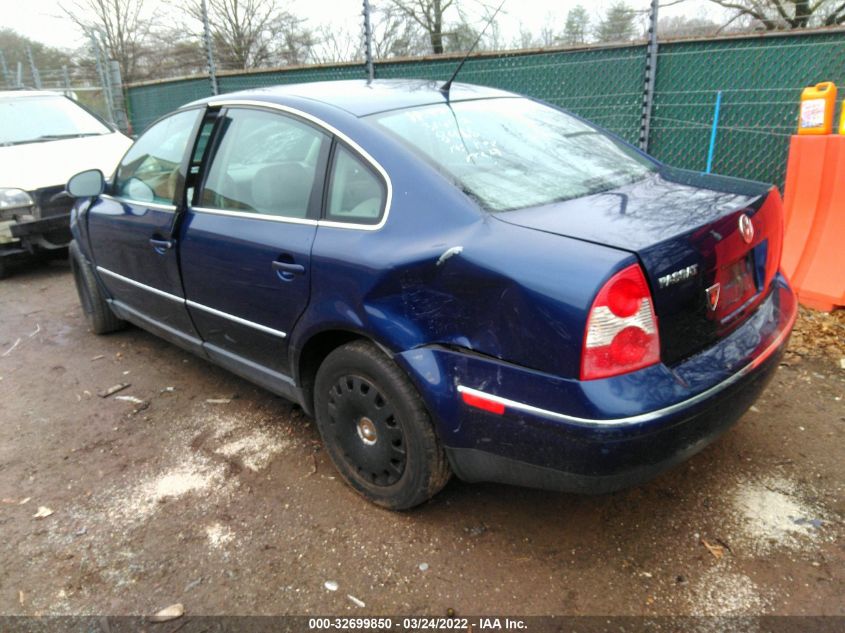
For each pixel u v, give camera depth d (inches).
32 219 248.7
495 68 275.9
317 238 105.5
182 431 139.3
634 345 78.8
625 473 81.7
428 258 89.8
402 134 105.1
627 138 253.3
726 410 87.9
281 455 127.8
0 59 829.8
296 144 114.6
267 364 124.6
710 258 85.9
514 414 84.6
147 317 161.5
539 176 104.2
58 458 131.9
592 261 78.5
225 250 122.2
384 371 98.2
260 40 594.2
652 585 91.5
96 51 499.5
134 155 162.2
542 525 104.3
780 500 106.7
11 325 211.8
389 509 108.7
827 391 138.6
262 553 101.4
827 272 172.4
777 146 225.9
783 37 214.5
